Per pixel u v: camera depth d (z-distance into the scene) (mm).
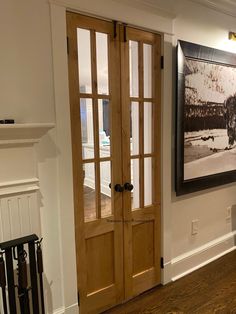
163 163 2188
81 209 1825
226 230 2859
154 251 2268
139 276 2201
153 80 2066
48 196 1671
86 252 1895
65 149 1693
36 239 1421
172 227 2354
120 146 1956
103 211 1973
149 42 2006
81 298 1906
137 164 2098
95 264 1953
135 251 2160
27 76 1527
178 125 2182
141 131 2053
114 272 2055
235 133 2680
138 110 2033
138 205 2145
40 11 1528
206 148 2432
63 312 1815
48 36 1566
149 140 2146
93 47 1754
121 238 2055
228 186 2795
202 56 2271
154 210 2215
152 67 2051
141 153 2078
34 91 1557
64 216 1735
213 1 2303
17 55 1488
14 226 1491
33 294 1461
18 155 1468
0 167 1426
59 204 1710
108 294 2039
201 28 2309
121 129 1944
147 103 2096
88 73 1773
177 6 2123
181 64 2129
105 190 1960
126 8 1834
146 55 2045
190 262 2531
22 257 1381
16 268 1548
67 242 1771
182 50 2119
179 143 2217
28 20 1500
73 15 1649
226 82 2512
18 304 1590
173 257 2412
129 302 2137
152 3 1955
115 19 1797
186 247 2502
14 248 1384
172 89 2176
